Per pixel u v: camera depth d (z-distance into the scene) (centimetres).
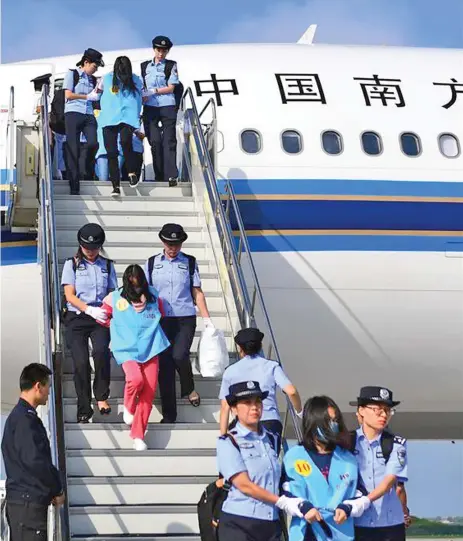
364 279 1212
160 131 1107
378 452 600
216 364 834
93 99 1054
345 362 1233
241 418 585
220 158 1202
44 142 970
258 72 1274
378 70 1313
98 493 772
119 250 1005
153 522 761
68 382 851
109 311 804
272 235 1191
